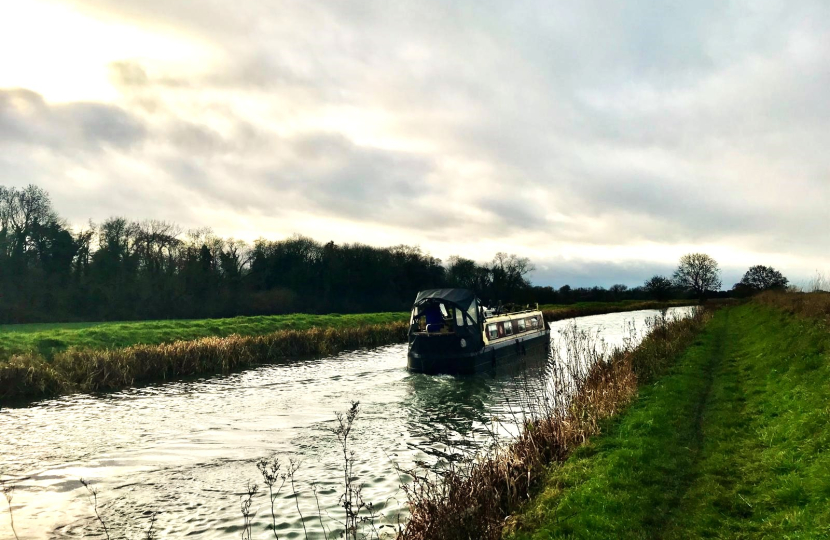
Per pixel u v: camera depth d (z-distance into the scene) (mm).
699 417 13180
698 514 7883
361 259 86188
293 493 11078
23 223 54469
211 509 10328
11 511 10266
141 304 53219
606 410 13609
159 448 14211
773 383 14703
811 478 7914
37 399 20234
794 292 36625
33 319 45469
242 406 19188
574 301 109500
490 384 23812
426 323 28656
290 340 34219
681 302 107375
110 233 61562
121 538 9148
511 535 7754
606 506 8125
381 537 8938
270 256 79750
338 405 19500
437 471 11656
